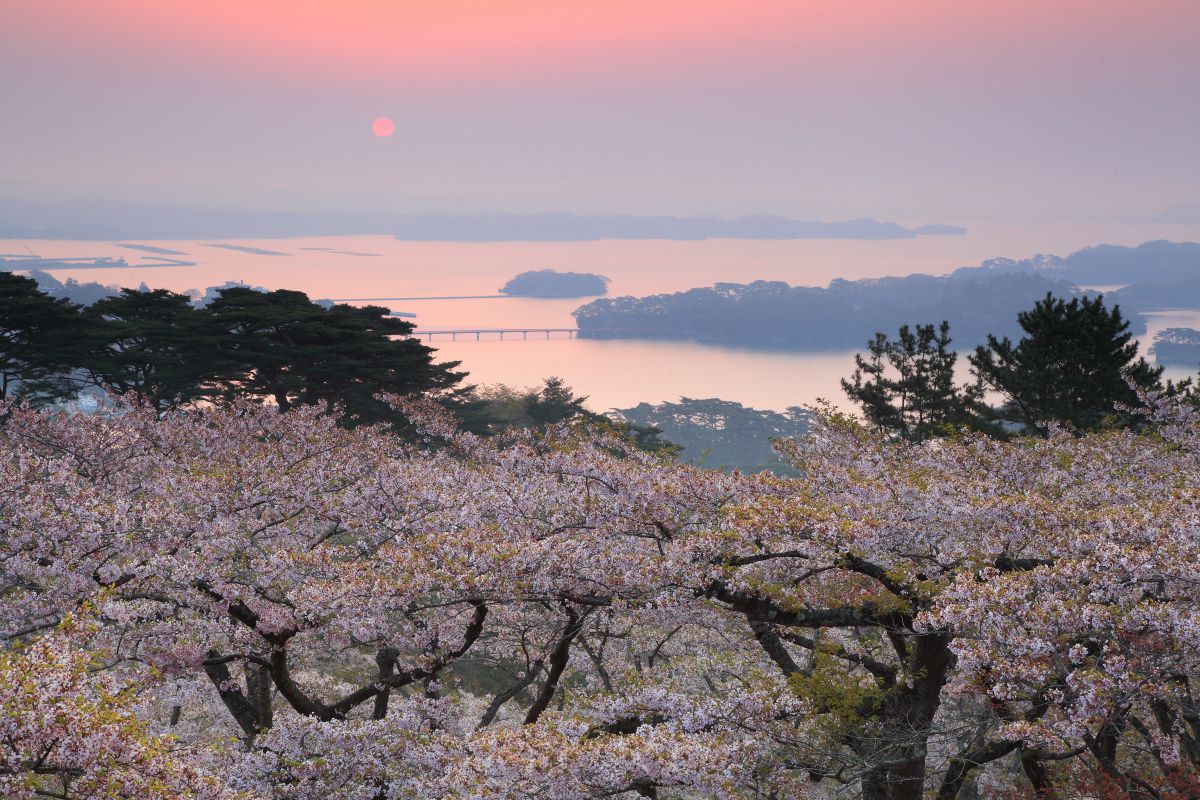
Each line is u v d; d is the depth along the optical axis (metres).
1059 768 12.98
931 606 11.26
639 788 9.12
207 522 13.34
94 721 6.33
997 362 39.88
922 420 41.97
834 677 11.50
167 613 12.38
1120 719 9.53
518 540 12.40
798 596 12.23
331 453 19.78
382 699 13.52
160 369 43.69
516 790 8.92
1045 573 9.55
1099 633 9.05
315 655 17.41
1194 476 17.31
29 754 6.16
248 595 12.52
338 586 11.98
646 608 11.77
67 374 45.38
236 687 14.13
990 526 11.45
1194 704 10.42
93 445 19.86
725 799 8.72
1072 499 14.79
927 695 11.98
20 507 12.02
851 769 11.41
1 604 11.68
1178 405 24.97
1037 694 9.44
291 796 10.67
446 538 12.00
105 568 12.15
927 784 14.79
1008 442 17.02
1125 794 10.55
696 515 13.30
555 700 17.58
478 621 13.30
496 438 26.98
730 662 15.52
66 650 6.69
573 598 11.90
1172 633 8.67
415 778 10.71
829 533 11.14
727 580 11.59
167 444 21.78
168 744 6.90
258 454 17.11
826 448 18.34
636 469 13.60
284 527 15.00
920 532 11.50
